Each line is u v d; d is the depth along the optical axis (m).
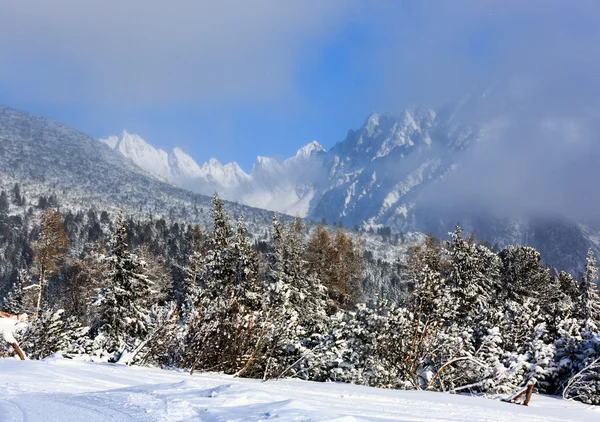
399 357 18.80
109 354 14.30
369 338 18.83
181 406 4.81
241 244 30.42
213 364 14.84
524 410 11.24
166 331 14.62
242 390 5.78
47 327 14.61
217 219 41.69
